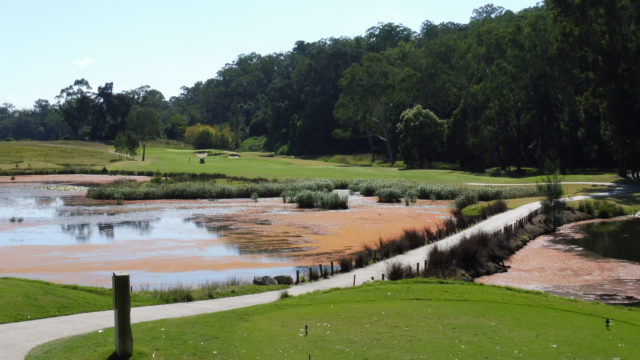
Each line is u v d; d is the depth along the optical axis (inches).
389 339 509.7
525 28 3390.7
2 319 606.5
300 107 6574.8
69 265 1170.0
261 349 478.3
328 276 973.8
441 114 4758.9
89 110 7322.8
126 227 1742.1
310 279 949.2
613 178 2763.3
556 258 1245.1
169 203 2481.5
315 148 5846.5
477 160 3809.1
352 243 1416.1
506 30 3799.2
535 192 2377.0
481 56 3934.5
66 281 1016.9
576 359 464.1
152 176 3806.6
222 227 1727.4
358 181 3026.6
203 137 6973.4
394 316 598.2
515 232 1437.0
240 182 3198.8
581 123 3280.0
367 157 5270.7
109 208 2285.9
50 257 1259.2
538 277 1069.1
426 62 4655.5
